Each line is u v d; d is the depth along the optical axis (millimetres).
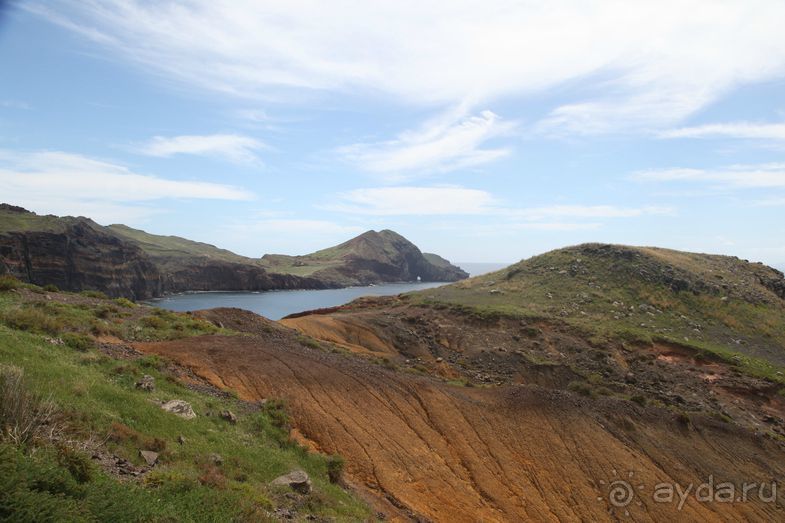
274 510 12945
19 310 24344
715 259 83875
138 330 29609
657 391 43562
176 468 12945
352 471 21438
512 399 30078
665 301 63500
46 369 16406
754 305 63844
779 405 42031
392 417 26250
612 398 34531
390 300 77500
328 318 58531
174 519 9125
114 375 19609
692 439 30109
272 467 16906
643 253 76438
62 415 12336
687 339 53188
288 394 25594
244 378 26203
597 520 22438
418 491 21406
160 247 199375
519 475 24219
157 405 17719
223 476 13695
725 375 45906
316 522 13547
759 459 29531
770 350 53312
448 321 61344
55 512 7207
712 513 24219
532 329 56188
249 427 20312
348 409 25688
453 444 25438
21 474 7617
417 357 53406
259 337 35469
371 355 45344
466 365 50688
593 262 76312
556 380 47312
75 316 27703
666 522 23016
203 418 18812
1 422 10070
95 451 11664
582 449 26594
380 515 17812
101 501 8352
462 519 20516
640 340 52125
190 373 25078
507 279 78438
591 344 52438
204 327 34469
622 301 63969
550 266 78812
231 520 10305
